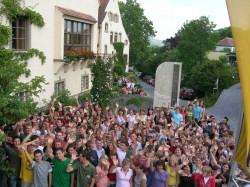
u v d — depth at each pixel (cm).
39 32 1797
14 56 1577
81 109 1402
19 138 847
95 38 2592
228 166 866
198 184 783
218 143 1073
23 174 773
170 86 2136
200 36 5128
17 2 1556
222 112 2900
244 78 411
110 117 1340
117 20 4450
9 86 759
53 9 1939
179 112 1557
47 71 1916
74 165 744
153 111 1553
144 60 6494
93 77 1969
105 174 785
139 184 787
